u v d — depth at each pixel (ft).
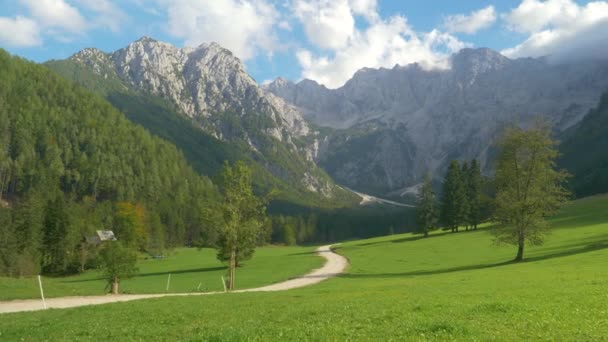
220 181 215.10
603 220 390.01
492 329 59.77
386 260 336.90
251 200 214.07
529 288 113.60
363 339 57.36
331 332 63.10
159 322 88.99
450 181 512.63
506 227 256.11
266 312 94.02
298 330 65.82
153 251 540.11
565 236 330.34
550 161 251.60
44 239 454.81
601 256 204.03
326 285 204.85
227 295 151.53
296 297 129.39
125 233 525.34
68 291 196.44
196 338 62.49
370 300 105.70
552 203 246.88
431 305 87.30
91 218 567.18
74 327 87.92
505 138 257.96
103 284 294.87
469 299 95.55
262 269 339.16
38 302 166.61
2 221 462.19
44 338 77.66
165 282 288.10
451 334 57.26
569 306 77.36
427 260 311.47
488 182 271.49
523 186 254.68
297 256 446.19
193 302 126.52
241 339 60.23
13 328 90.68
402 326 64.54
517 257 249.75
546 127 251.19
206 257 504.84
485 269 220.84
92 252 457.27
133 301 142.20
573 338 52.90
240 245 218.59
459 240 426.51
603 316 66.59
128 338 71.61
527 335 55.16
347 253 434.30
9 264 409.49
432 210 516.73
